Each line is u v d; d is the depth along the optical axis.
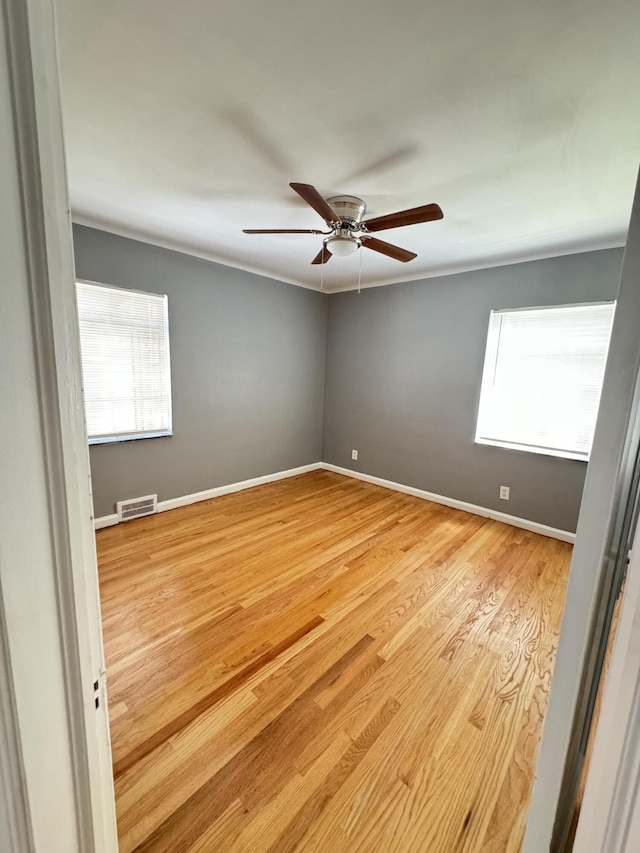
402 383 3.94
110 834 0.74
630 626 0.43
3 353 0.47
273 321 4.00
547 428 3.08
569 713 0.64
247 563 2.52
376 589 2.26
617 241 2.60
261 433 4.10
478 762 1.26
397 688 1.55
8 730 0.54
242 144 1.61
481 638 1.86
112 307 2.84
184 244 3.02
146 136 1.57
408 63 1.17
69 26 1.06
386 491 4.06
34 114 0.45
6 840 0.57
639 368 0.53
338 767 1.24
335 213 1.97
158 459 3.26
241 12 1.01
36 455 0.52
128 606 2.04
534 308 3.02
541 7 0.97
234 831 1.06
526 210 2.16
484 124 1.44
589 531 0.58
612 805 0.46
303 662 1.68
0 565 0.50
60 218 0.50
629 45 1.06
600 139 1.50
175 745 1.29
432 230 2.47
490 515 3.38
